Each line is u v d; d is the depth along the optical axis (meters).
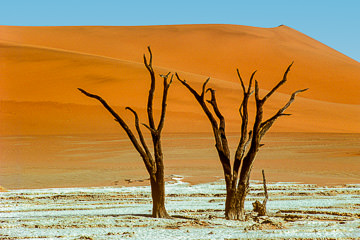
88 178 78.50
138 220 41.03
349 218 41.97
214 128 42.88
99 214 45.66
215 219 41.84
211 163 97.38
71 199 57.34
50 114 184.88
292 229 36.41
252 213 44.69
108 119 182.62
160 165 42.84
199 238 33.19
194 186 68.88
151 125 43.12
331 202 52.50
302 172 84.31
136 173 84.06
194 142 138.38
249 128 176.88
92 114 186.75
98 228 37.72
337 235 33.81
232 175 42.53
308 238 32.75
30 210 49.16
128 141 139.38
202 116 191.38
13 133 162.38
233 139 144.25
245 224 39.50
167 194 60.91
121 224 39.22
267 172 84.56
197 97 43.38
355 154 110.88
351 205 50.31
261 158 105.00
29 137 150.75
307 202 52.56
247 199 55.91
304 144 134.00
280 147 126.62
